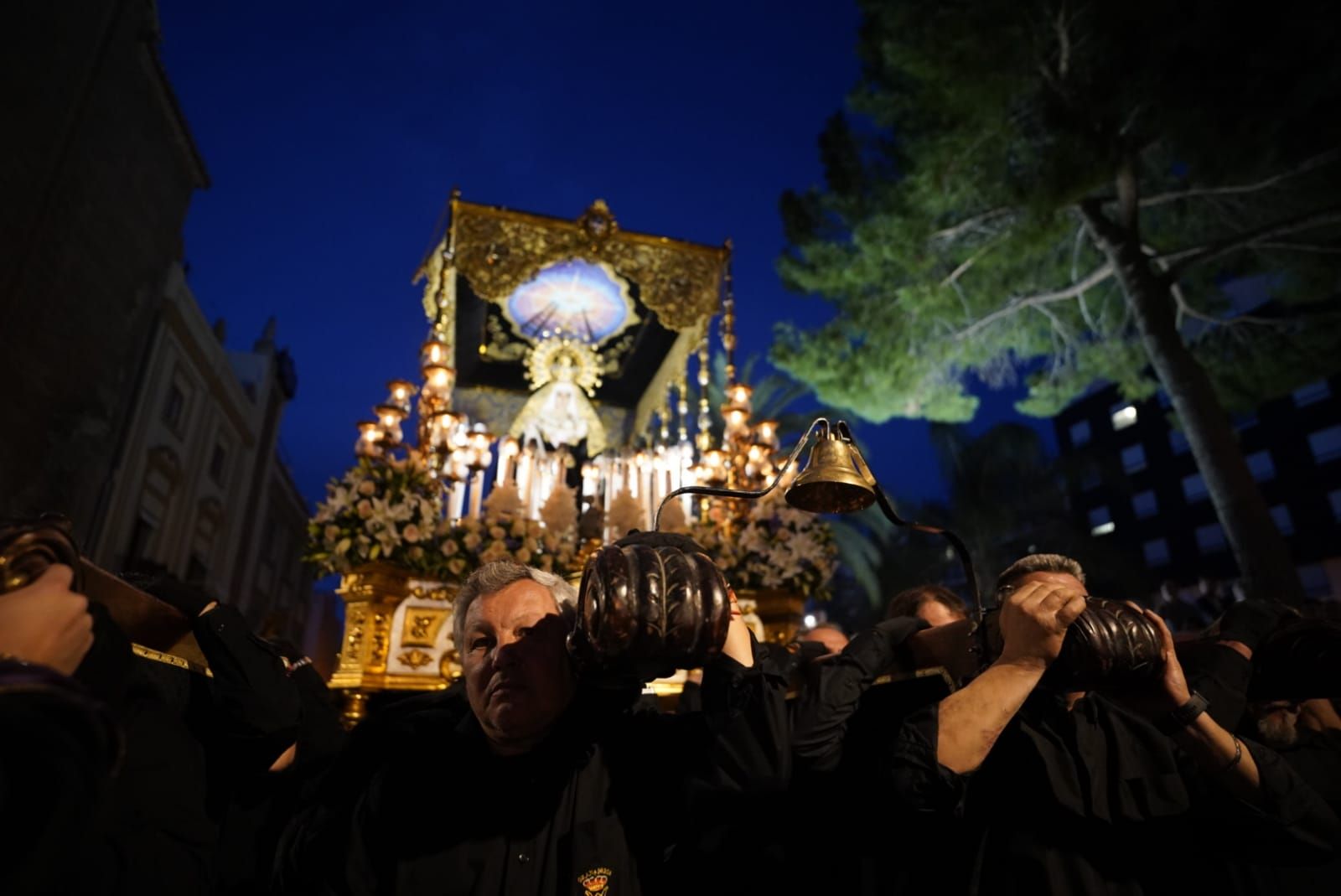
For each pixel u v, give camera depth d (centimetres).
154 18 958
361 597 423
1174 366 978
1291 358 1239
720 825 161
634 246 695
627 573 120
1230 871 188
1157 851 170
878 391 1260
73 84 841
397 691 417
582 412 788
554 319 794
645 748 174
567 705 170
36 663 97
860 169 1249
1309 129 977
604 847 157
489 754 168
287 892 175
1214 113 966
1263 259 1213
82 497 1014
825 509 172
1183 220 1236
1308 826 157
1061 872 159
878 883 171
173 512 1413
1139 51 948
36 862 85
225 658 173
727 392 627
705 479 552
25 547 114
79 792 90
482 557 442
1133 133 1027
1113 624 140
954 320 1273
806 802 179
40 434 898
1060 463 2669
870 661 171
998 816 167
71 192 873
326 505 432
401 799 165
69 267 899
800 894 177
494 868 157
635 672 124
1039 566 185
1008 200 1056
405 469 445
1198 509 3444
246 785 204
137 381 1171
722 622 122
